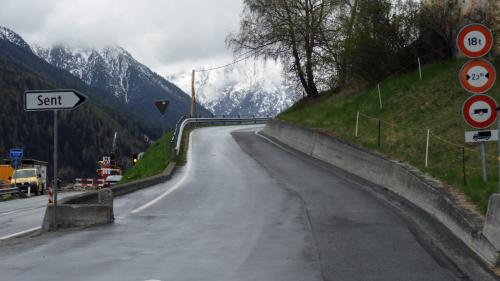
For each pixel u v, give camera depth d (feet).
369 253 32.35
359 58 107.65
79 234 41.22
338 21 145.59
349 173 75.36
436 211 42.39
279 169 85.15
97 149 488.02
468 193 40.40
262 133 157.48
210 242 36.76
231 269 29.37
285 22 151.74
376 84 107.45
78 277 28.30
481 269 28.50
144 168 115.55
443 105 78.33
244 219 45.70
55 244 37.55
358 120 94.27
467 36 38.78
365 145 76.64
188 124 193.47
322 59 146.30
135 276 28.30
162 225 44.19
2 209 80.48
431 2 94.68
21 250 35.81
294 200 55.52
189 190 68.54
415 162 58.44
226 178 79.10
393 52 103.91
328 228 40.29
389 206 48.96
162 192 68.33
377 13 103.76
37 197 118.52
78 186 203.72
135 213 51.52
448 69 89.30
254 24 155.43
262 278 27.45
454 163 53.93
